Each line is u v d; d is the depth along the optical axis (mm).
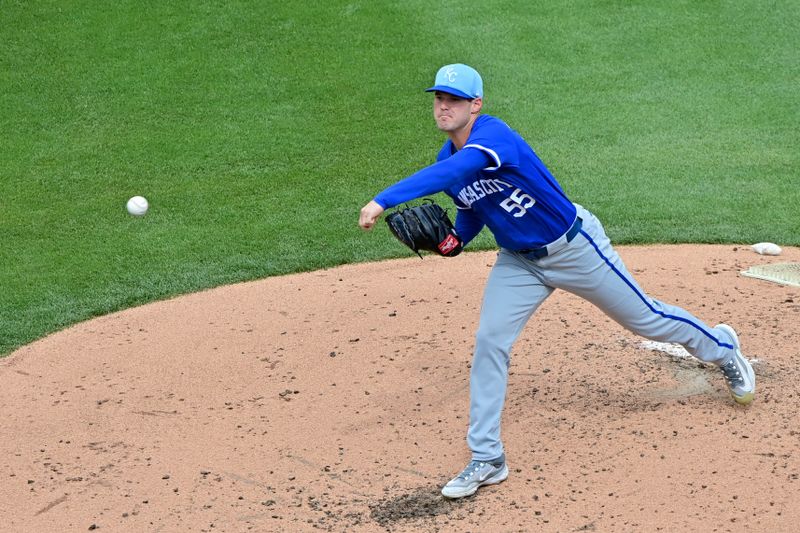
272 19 53031
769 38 50281
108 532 18531
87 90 47875
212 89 47750
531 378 23672
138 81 48500
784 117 43562
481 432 18984
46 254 34969
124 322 29297
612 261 19125
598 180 38812
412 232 18531
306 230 35906
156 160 42375
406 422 22156
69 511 19328
